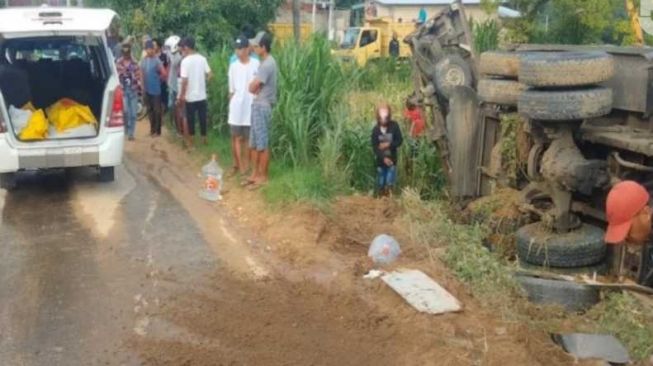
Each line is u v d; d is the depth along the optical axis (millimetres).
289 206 12531
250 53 14422
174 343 9227
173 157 16656
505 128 12102
